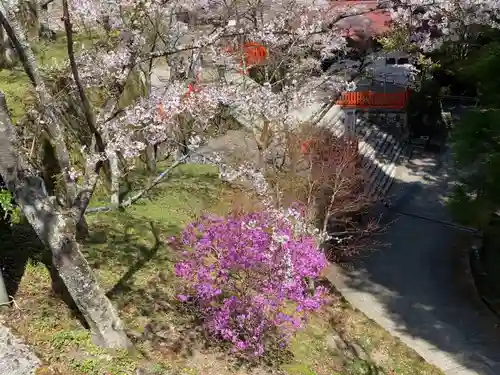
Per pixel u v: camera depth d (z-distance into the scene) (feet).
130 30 36.35
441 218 61.52
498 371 39.96
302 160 47.83
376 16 86.28
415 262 54.19
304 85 57.47
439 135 80.38
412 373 37.81
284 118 48.73
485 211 42.63
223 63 57.67
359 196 47.85
